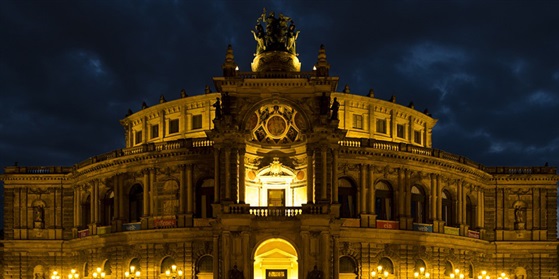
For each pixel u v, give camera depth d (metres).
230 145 87.44
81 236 111.19
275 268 90.38
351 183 100.88
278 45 97.75
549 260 113.88
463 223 108.94
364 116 111.69
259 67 96.56
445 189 108.12
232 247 84.75
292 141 94.00
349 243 98.31
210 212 100.06
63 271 114.88
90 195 112.06
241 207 85.69
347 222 98.31
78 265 112.00
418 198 105.44
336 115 89.12
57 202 116.62
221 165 87.94
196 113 112.12
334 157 88.56
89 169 110.62
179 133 112.69
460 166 108.44
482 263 112.50
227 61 89.50
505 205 115.06
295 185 93.25
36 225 116.00
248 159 93.00
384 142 102.31
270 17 99.12
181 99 111.94
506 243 113.38
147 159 103.25
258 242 85.75
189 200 99.88
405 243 101.56
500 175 115.00
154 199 102.62
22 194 116.81
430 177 105.62
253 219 85.69
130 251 103.50
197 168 100.56
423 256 102.75
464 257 108.38
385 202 102.94
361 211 99.50
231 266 84.31
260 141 94.06
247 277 84.44
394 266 100.69
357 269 98.56
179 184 101.25
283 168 93.44
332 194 88.00
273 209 86.56
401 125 116.50
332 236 86.94
